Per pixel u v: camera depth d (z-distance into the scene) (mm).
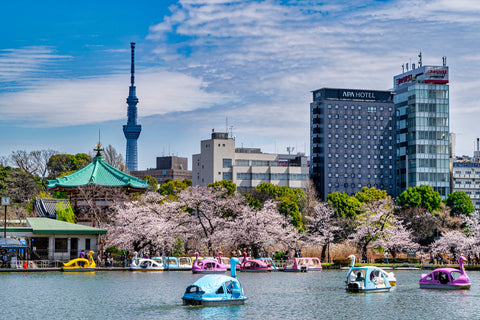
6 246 105562
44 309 65750
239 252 129875
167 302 70375
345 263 129500
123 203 139250
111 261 117875
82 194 140000
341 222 148625
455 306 70750
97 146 150875
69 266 107625
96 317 61719
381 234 139375
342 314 65250
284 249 150500
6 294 75938
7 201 109625
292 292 81562
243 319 61625
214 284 69062
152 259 117438
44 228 118938
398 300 75000
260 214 133000
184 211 140250
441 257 140500
